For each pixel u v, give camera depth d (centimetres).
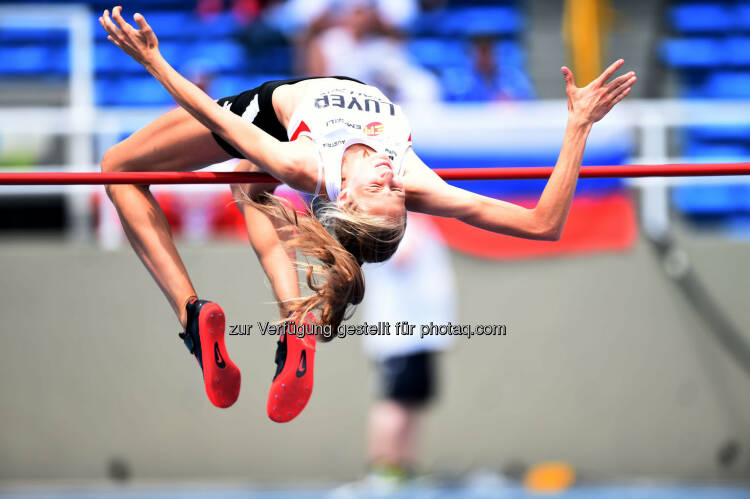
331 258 941
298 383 1024
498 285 2138
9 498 2011
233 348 2111
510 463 2111
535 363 2128
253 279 2116
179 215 2150
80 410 2117
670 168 1102
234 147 1033
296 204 1994
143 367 2123
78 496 2025
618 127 2109
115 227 2158
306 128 970
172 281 1071
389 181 934
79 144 2098
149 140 1079
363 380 2112
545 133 2105
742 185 2333
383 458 2022
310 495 2008
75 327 2128
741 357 2122
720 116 2156
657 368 2128
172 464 2112
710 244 2145
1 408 2114
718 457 2112
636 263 2141
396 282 1970
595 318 2134
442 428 2117
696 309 2133
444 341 2002
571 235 2142
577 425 2122
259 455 2114
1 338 2122
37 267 2133
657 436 2119
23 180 1032
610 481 2106
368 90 1025
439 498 1947
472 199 971
